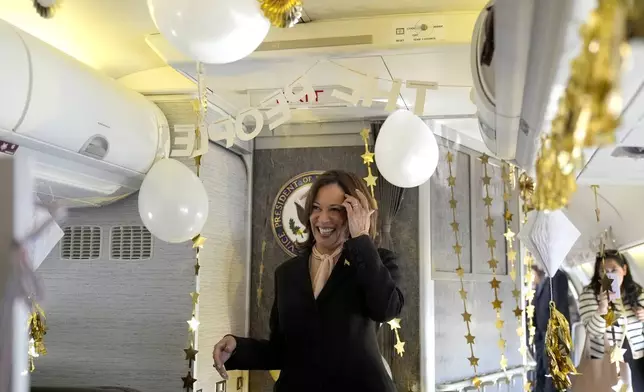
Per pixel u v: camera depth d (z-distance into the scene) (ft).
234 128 5.78
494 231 9.34
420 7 5.22
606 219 8.38
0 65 4.42
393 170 5.77
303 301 6.10
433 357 7.66
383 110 7.73
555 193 1.94
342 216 6.35
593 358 8.02
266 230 8.33
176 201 5.62
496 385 9.00
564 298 11.44
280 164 8.39
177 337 6.72
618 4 1.49
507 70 2.79
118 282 6.95
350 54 5.45
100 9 5.27
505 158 4.79
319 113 7.93
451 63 5.72
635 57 1.95
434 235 7.94
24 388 1.82
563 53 2.17
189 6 3.82
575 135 1.63
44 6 5.22
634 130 3.27
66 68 5.16
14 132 4.74
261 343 6.33
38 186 5.59
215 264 7.38
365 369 5.82
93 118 5.47
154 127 6.55
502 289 9.47
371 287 5.58
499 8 2.35
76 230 7.11
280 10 3.85
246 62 5.66
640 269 8.48
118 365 6.81
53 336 6.98
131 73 7.00
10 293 1.79
